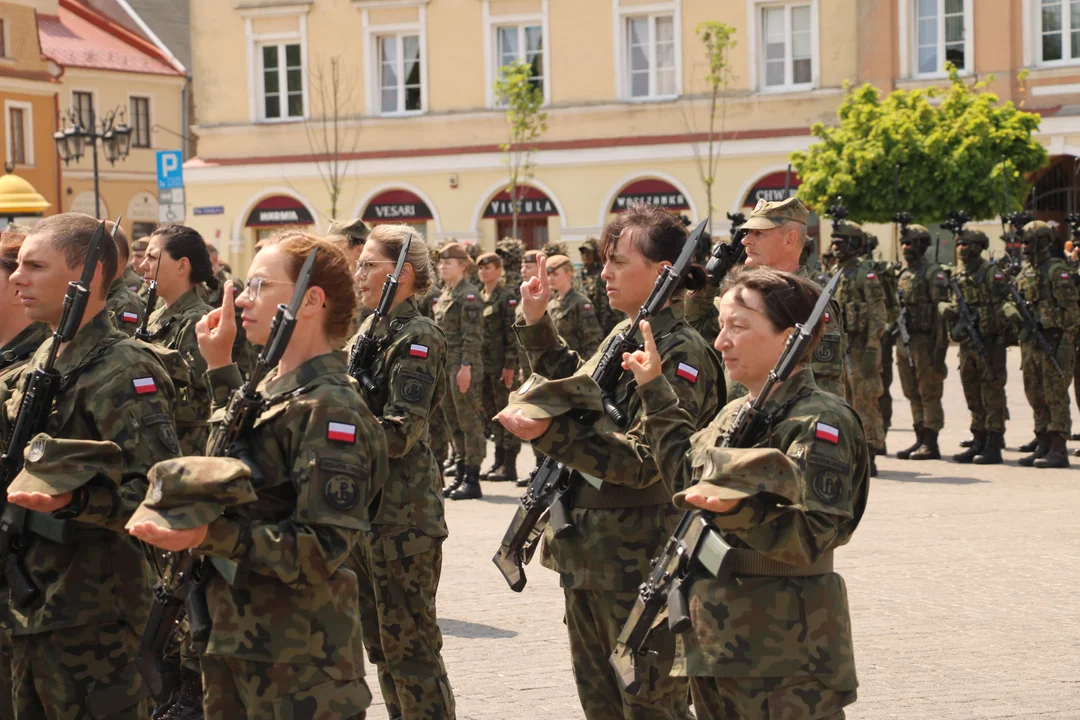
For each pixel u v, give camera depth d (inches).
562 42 1625.2
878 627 372.2
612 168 1609.3
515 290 694.5
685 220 278.5
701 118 1571.1
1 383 232.7
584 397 215.8
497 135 1659.7
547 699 310.7
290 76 1738.4
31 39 2032.5
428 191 1685.5
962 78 1480.1
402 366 271.9
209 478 173.6
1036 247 682.2
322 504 183.5
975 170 1280.8
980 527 516.7
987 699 307.7
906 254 718.5
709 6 1561.3
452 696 278.1
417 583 274.4
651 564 228.7
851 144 1298.0
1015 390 1079.6
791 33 1542.8
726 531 189.6
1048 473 663.8
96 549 219.5
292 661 186.5
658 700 229.3
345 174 1712.6
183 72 2274.9
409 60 1696.6
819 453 186.9
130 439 213.8
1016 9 1461.6
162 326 349.4
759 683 187.5
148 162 2236.7
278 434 187.6
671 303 233.6
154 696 194.7
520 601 407.2
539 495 238.8
